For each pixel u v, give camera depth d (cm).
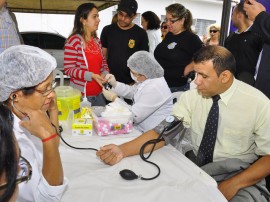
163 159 118
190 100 142
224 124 131
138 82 189
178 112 143
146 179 102
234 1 353
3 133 45
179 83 279
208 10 947
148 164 114
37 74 78
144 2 823
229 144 132
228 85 126
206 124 133
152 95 170
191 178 103
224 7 272
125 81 300
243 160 131
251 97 125
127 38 292
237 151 131
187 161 117
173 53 273
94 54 217
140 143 124
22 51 80
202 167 129
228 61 119
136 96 180
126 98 225
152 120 179
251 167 119
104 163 114
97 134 142
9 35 190
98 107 168
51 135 77
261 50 216
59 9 374
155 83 173
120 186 97
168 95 178
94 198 90
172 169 110
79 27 212
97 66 221
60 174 80
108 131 141
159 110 178
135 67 174
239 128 128
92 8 209
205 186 98
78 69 206
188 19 272
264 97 126
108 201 89
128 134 144
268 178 136
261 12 160
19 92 80
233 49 246
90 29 212
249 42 231
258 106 124
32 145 82
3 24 184
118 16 289
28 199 83
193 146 149
